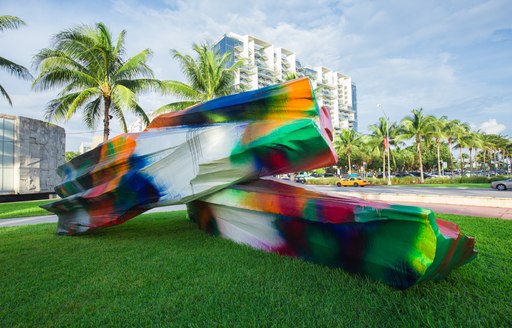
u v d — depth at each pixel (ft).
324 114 16.79
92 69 47.34
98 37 46.11
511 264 13.91
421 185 105.29
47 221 36.40
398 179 121.08
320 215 13.00
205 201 19.42
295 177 156.87
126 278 13.37
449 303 9.82
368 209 11.19
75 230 23.56
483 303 9.87
